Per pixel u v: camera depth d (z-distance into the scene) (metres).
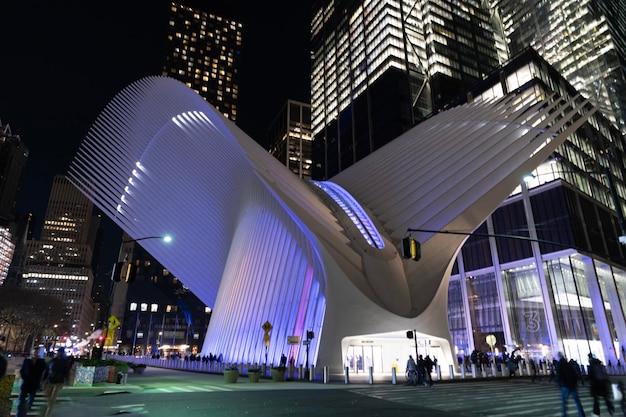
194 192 44.41
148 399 14.47
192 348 112.06
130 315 111.25
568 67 104.69
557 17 109.19
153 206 45.19
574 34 104.69
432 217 34.03
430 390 18.98
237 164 38.16
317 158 130.38
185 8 178.50
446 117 48.22
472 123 42.22
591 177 58.00
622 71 95.50
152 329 111.06
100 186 44.47
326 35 137.50
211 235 46.56
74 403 13.36
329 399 14.86
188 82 168.38
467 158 37.03
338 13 131.75
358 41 117.69
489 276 54.50
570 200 50.06
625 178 68.00
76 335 171.12
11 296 86.38
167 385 20.22
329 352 28.48
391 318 29.28
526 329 49.16
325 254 30.23
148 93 44.28
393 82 98.75
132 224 44.97
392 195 38.53
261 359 33.59
